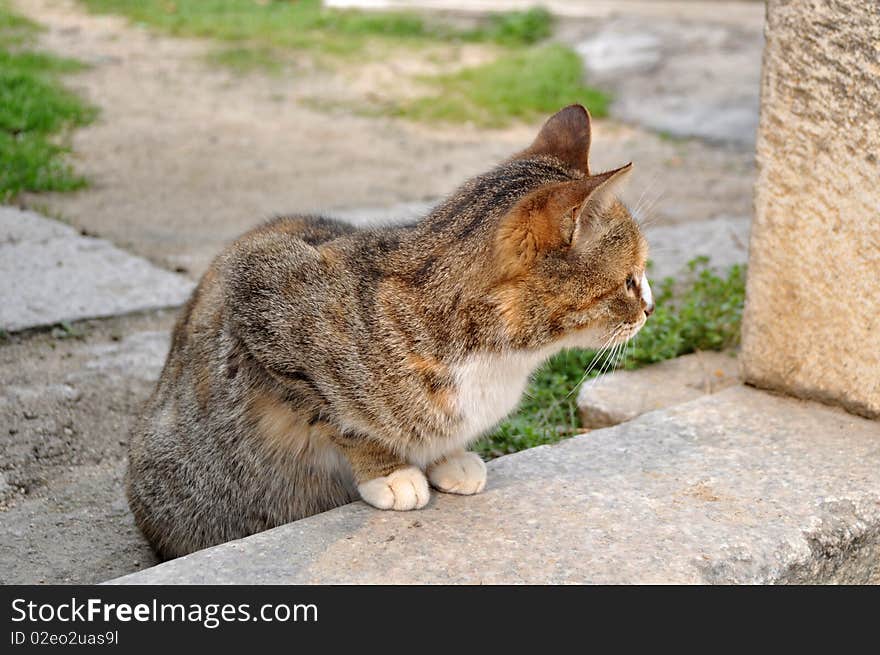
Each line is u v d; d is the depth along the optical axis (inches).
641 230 51.2
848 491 51.8
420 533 48.8
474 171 106.7
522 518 49.8
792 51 55.4
